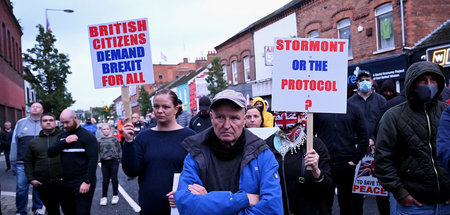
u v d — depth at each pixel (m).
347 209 4.71
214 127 2.09
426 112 2.82
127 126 3.09
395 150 2.90
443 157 2.41
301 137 3.07
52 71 20.97
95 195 7.93
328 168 3.08
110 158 7.00
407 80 2.83
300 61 3.29
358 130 4.52
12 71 24.84
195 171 2.12
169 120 3.33
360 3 14.21
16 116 26.31
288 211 2.97
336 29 15.59
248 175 2.05
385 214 4.68
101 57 4.08
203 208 1.90
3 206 7.13
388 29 13.24
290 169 2.99
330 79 3.28
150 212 3.12
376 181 4.59
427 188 2.75
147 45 4.07
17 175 6.11
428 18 12.58
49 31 21.56
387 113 2.96
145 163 3.23
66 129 4.59
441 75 2.74
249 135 2.16
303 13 17.48
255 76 22.00
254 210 1.93
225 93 2.04
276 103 3.25
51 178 4.98
